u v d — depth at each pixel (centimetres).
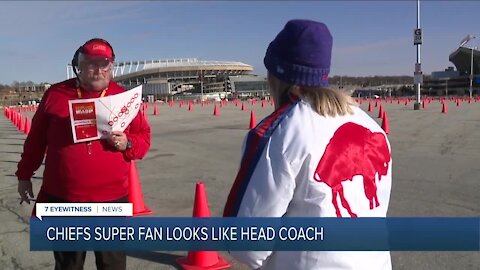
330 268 164
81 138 293
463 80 12719
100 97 293
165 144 1434
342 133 165
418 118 2388
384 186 177
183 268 451
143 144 323
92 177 304
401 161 1024
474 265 441
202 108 4753
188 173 946
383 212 177
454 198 690
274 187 155
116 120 297
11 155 1285
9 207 693
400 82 17950
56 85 307
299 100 168
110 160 307
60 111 299
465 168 929
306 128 160
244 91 15350
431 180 820
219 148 1316
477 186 767
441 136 1507
